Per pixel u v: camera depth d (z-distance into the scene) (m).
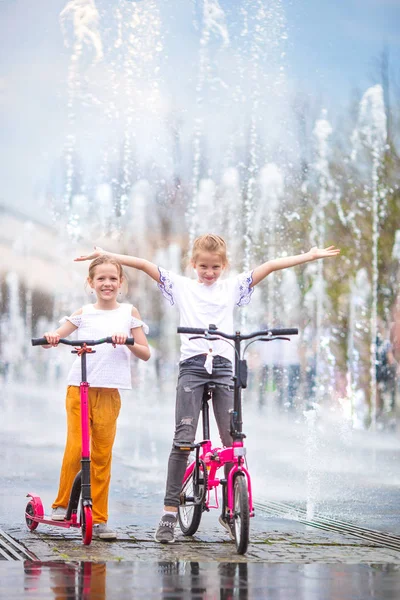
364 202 34.03
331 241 34.09
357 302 32.97
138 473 14.66
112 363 8.91
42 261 43.44
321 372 32.03
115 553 7.98
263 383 31.34
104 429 8.86
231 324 9.12
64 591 6.52
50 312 44.25
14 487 12.48
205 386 8.91
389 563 7.79
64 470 8.88
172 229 37.47
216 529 9.39
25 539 8.59
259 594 6.57
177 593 6.55
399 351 26.88
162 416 27.62
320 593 6.64
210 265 9.05
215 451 8.59
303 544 8.70
